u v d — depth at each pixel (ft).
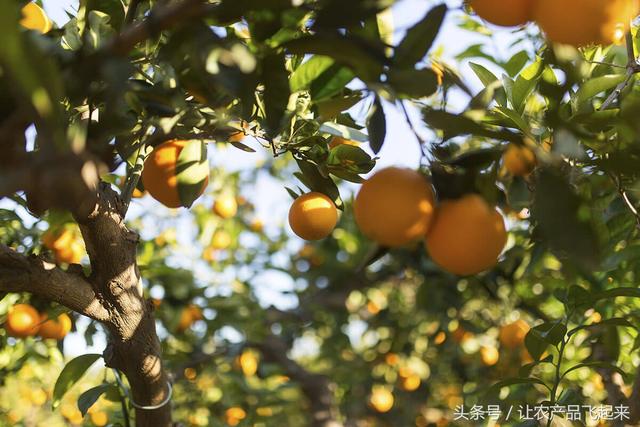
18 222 5.21
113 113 2.74
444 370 10.52
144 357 4.05
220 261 9.75
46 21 3.53
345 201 10.06
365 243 10.75
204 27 2.63
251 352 9.34
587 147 3.45
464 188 2.82
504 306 8.00
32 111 2.13
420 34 2.70
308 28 2.85
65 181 2.11
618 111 2.92
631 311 5.09
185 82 3.05
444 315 8.88
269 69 2.81
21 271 3.58
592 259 2.51
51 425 9.13
